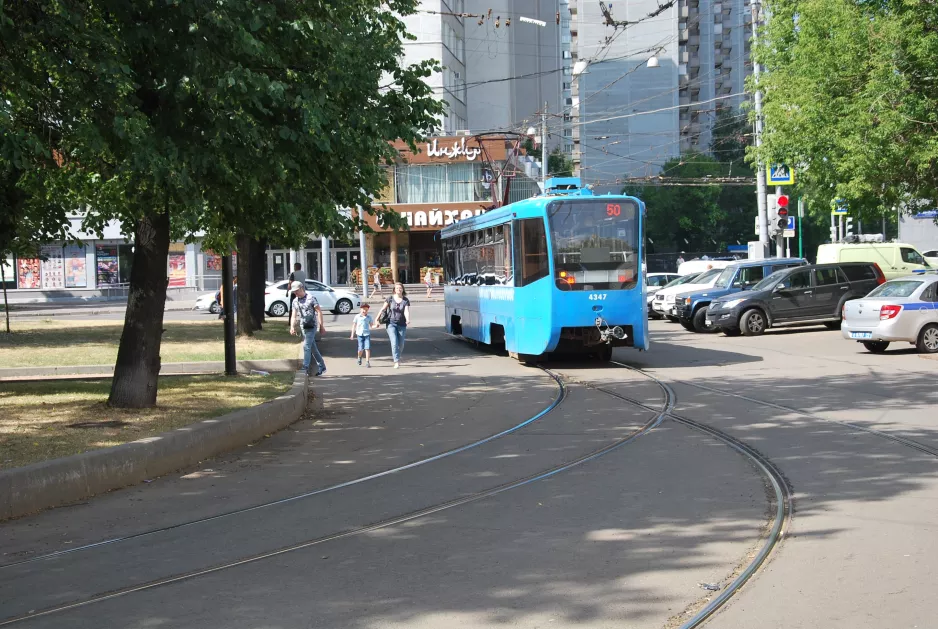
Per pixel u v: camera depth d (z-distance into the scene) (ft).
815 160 83.71
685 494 26.32
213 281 197.88
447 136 190.19
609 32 258.37
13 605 18.21
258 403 41.47
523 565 19.95
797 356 66.13
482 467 31.48
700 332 92.22
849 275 87.97
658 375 57.41
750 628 16.01
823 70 79.30
